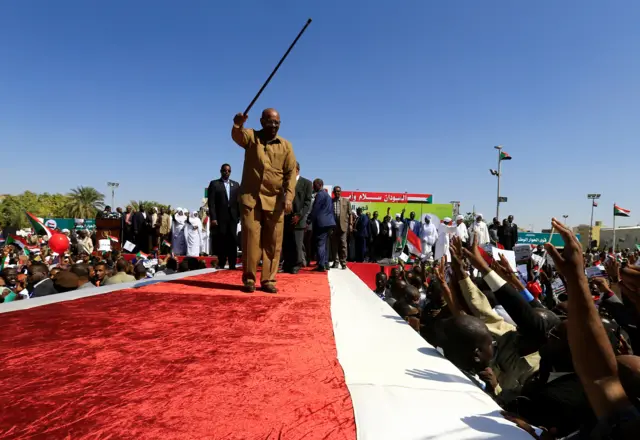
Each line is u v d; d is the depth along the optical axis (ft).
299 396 5.85
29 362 6.89
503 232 56.59
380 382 6.67
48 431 4.49
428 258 55.98
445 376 7.23
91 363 6.91
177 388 5.93
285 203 16.06
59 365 6.77
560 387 6.95
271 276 16.26
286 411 5.32
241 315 11.29
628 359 5.32
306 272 28.37
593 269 16.94
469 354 8.85
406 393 6.24
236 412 5.21
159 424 4.78
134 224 56.13
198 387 6.00
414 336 10.17
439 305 17.54
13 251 40.78
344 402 5.72
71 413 4.97
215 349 8.03
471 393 6.47
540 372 7.61
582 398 6.48
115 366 6.81
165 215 58.03
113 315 10.75
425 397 6.16
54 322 9.80
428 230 56.03
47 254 45.98
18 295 24.84
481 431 5.16
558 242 90.17
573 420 6.56
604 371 4.79
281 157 15.89
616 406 4.60
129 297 13.62
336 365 7.29
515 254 26.89
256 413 5.22
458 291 12.62
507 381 9.60
